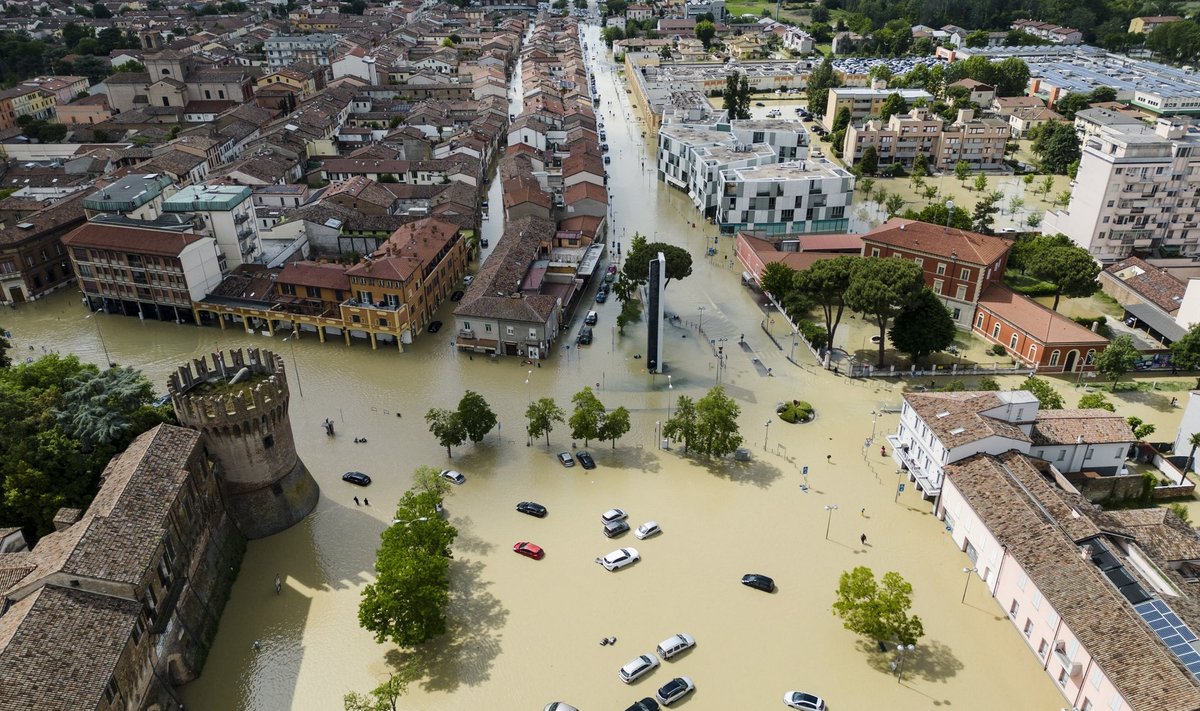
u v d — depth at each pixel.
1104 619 79.56
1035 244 177.75
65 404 111.75
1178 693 71.06
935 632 90.75
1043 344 140.00
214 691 85.75
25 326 165.62
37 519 99.31
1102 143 187.38
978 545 98.56
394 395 139.88
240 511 105.31
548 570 100.19
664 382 143.00
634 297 177.62
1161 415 130.38
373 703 82.44
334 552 104.44
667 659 87.25
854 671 86.25
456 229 182.50
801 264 172.50
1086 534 91.31
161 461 91.69
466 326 151.88
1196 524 106.25
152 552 81.44
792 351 153.62
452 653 88.81
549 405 123.56
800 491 114.06
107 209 167.88
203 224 169.62
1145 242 188.88
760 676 85.69
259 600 97.06
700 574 99.31
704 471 118.88
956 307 161.88
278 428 105.62
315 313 160.00
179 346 158.00
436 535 95.94
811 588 97.12
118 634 74.81
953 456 105.75
